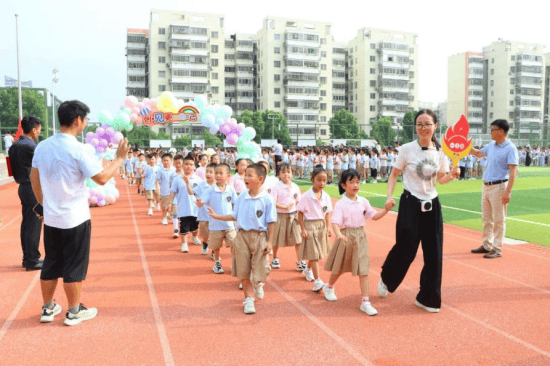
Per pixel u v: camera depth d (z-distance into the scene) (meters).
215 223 5.78
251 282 4.54
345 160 21.45
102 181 3.97
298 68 78.75
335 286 5.23
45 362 3.28
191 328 3.93
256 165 4.46
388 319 4.16
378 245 7.50
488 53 93.62
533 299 4.71
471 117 93.19
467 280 5.41
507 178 6.41
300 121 79.69
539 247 7.22
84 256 4.02
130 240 7.98
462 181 21.58
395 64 85.62
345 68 89.31
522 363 3.27
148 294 4.90
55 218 3.87
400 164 4.46
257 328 3.94
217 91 78.56
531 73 90.38
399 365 3.24
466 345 3.58
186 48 74.12
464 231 8.77
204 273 5.81
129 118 12.41
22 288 5.11
